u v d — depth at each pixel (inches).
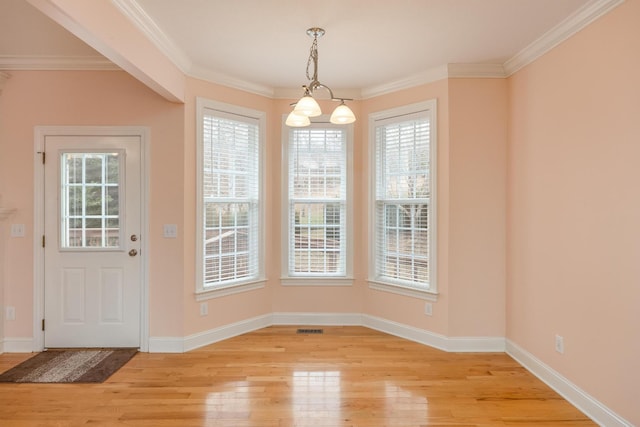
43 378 120.6
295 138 173.8
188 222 144.3
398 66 144.3
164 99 141.9
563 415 100.7
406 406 104.7
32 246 142.4
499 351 143.9
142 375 123.3
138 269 143.6
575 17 103.7
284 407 104.0
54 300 143.2
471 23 111.0
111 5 93.8
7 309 141.9
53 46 130.6
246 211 167.2
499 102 143.2
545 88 119.3
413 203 156.5
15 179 142.0
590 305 100.0
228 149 158.7
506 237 143.0
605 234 95.0
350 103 172.6
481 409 103.5
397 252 162.7
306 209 174.6
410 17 108.0
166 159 142.5
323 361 135.0
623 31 89.5
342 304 174.2
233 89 158.6
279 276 174.2
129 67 107.3
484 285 143.6
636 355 86.0
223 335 156.6
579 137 104.3
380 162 168.2
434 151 147.5
